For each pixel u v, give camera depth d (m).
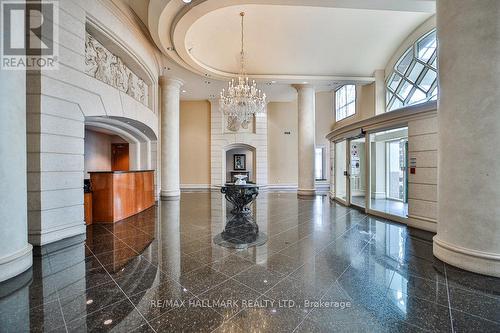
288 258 3.06
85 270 2.72
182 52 6.36
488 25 2.51
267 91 10.54
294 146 12.24
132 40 5.42
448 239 2.89
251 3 4.49
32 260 2.89
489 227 2.55
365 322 1.81
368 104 8.84
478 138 2.60
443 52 2.90
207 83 9.38
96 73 4.73
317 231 4.34
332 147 8.56
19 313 1.93
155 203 7.68
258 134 11.98
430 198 4.29
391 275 2.58
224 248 3.44
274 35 6.68
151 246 3.54
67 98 3.77
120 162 10.22
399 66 7.41
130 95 6.07
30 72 3.38
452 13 2.75
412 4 4.46
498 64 2.48
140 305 2.03
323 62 7.87
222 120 11.88
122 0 5.00
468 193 2.67
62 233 3.58
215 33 6.55
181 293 2.22
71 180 3.79
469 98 2.64
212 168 11.86
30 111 3.38
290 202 7.83
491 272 2.52
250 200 6.28
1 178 2.46
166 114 8.68
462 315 1.88
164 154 8.71
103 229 4.52
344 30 6.52
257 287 2.33
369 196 5.95
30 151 3.36
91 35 4.60
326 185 12.05
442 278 2.51
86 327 1.76
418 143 4.48
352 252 3.28
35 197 3.35
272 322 1.81
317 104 12.11
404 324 1.78
